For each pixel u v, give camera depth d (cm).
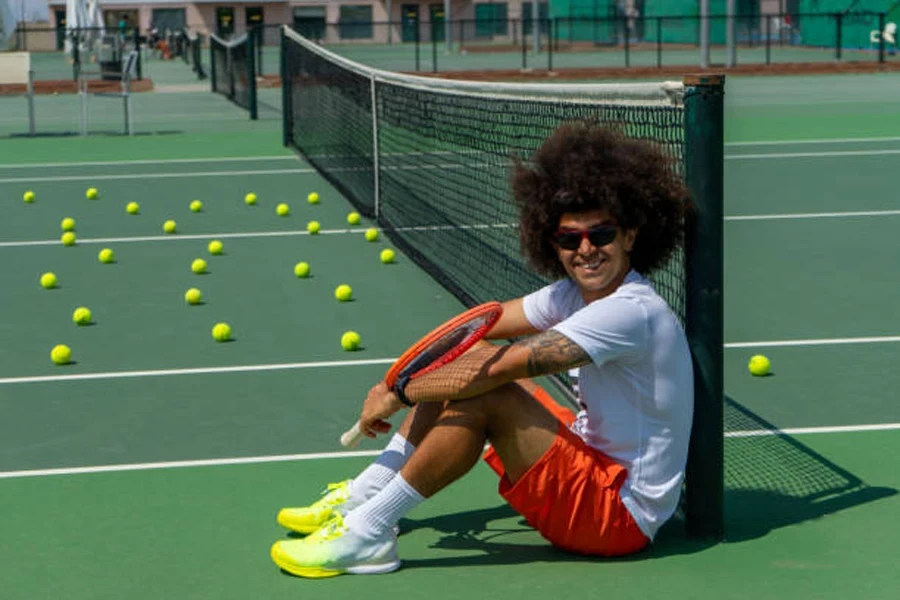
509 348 417
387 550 441
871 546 459
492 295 871
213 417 643
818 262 1031
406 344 787
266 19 7425
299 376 718
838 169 1568
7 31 2800
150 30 6353
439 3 7175
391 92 1341
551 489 426
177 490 536
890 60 4166
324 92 1852
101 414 652
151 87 3528
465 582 433
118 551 470
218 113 2606
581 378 439
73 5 3559
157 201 1420
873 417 623
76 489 539
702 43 3709
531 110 792
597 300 436
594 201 418
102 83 3509
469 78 3503
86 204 1408
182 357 767
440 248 1069
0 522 502
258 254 1106
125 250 1138
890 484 527
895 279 959
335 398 672
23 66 2144
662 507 439
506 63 4391
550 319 459
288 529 488
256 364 746
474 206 1197
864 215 1249
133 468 566
